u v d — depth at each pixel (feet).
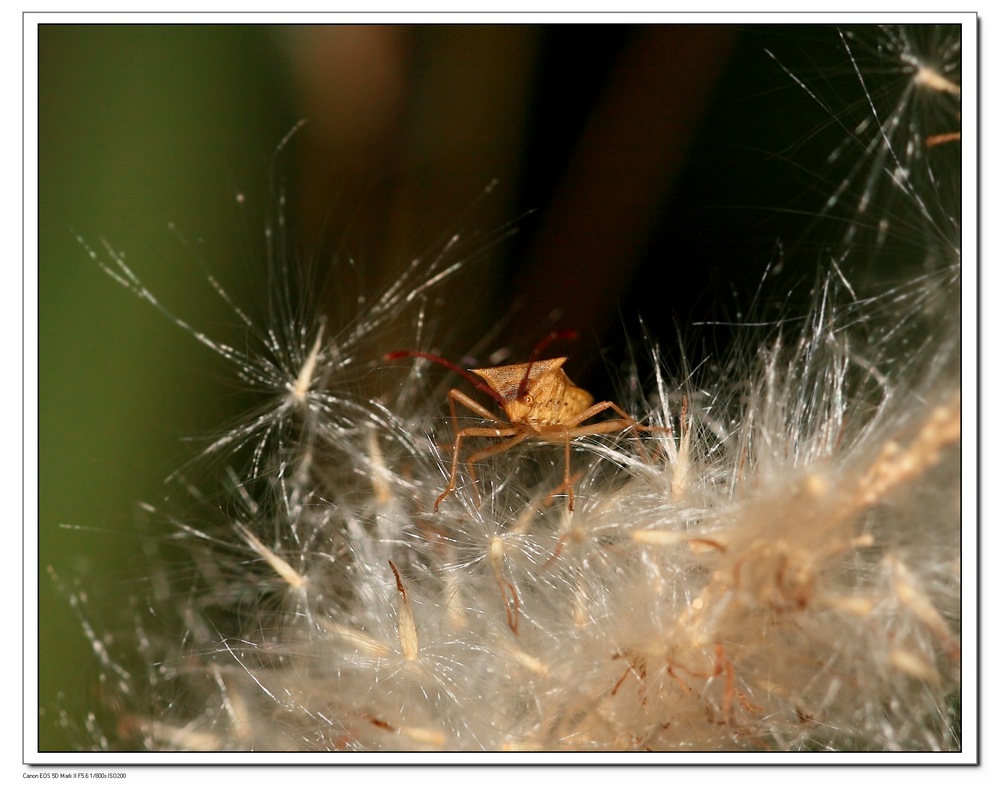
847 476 0.55
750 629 0.55
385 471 0.59
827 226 0.58
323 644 0.57
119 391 0.58
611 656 0.56
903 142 0.57
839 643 0.55
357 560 0.58
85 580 0.58
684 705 0.55
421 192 0.60
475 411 0.59
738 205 0.59
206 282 0.59
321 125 0.60
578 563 0.57
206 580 0.58
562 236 0.60
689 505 0.57
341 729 0.56
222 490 0.59
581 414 0.59
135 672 0.58
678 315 0.59
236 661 0.58
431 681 0.56
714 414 0.58
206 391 0.59
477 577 0.57
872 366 0.57
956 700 0.55
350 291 0.60
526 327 0.60
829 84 0.59
